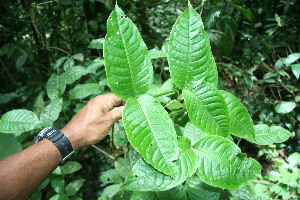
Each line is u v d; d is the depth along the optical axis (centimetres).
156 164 29
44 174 38
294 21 117
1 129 50
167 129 31
